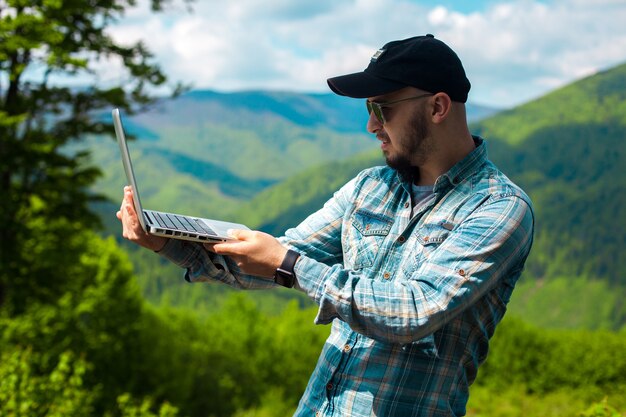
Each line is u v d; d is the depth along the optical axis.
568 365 35.38
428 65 1.70
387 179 1.90
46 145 15.33
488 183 1.75
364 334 1.62
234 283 1.98
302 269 1.66
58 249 17.34
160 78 16.58
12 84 15.42
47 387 5.82
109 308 22.98
